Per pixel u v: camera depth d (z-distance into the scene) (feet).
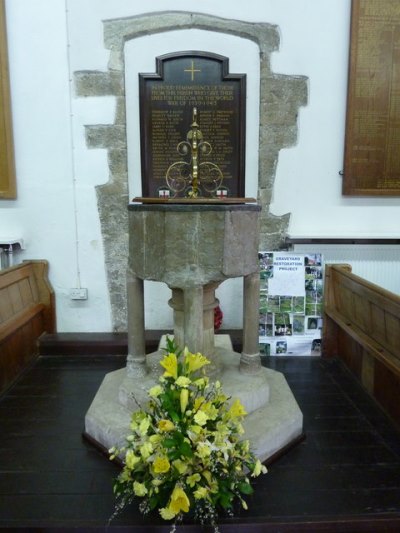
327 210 10.44
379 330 7.82
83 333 10.72
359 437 6.86
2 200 10.27
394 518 5.09
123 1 9.68
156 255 6.28
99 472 5.96
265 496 5.48
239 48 9.87
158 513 5.12
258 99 10.05
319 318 10.18
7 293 8.99
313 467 6.09
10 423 7.25
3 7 9.55
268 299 10.18
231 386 6.72
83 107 9.96
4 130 9.89
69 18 9.71
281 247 10.50
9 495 5.51
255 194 10.38
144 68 9.89
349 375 9.16
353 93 9.88
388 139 10.09
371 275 10.61
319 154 10.23
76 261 10.50
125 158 10.12
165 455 4.53
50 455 6.37
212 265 6.19
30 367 9.59
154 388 5.02
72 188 10.24
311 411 7.67
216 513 5.06
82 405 7.88
